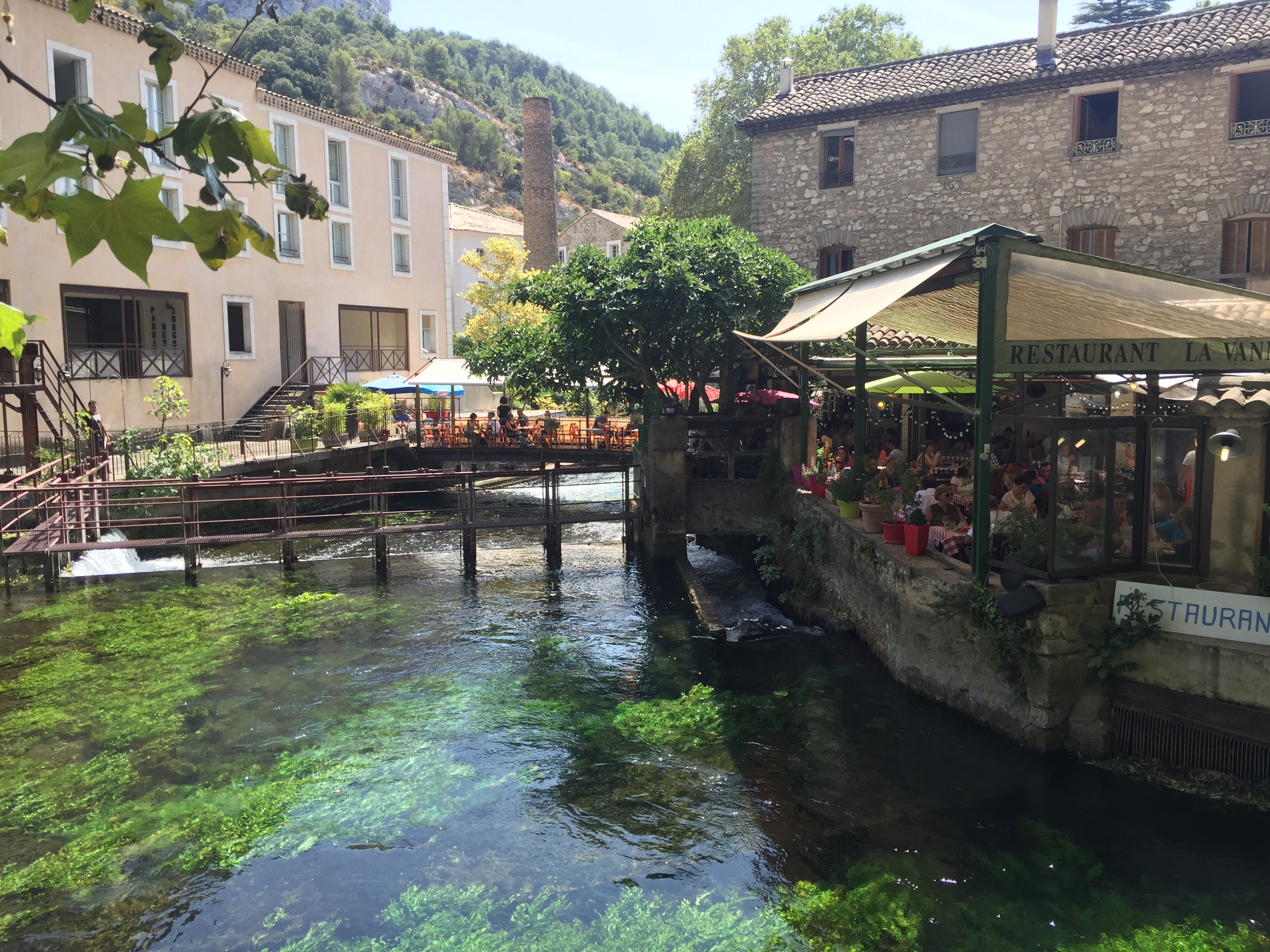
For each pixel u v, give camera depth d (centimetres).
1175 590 727
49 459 1683
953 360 1073
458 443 2539
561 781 771
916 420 1658
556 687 998
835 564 1235
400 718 910
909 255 873
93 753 827
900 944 546
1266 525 735
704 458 1734
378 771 791
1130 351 790
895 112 2031
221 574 1527
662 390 1909
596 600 1377
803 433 1471
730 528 1625
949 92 1939
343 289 3034
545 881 622
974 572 833
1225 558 752
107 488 1395
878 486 1145
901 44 3441
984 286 793
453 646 1144
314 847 669
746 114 3378
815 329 912
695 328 1673
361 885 620
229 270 2602
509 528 1850
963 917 570
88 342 2345
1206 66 1705
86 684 1000
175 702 947
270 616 1279
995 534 842
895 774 764
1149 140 1770
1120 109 1797
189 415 2484
